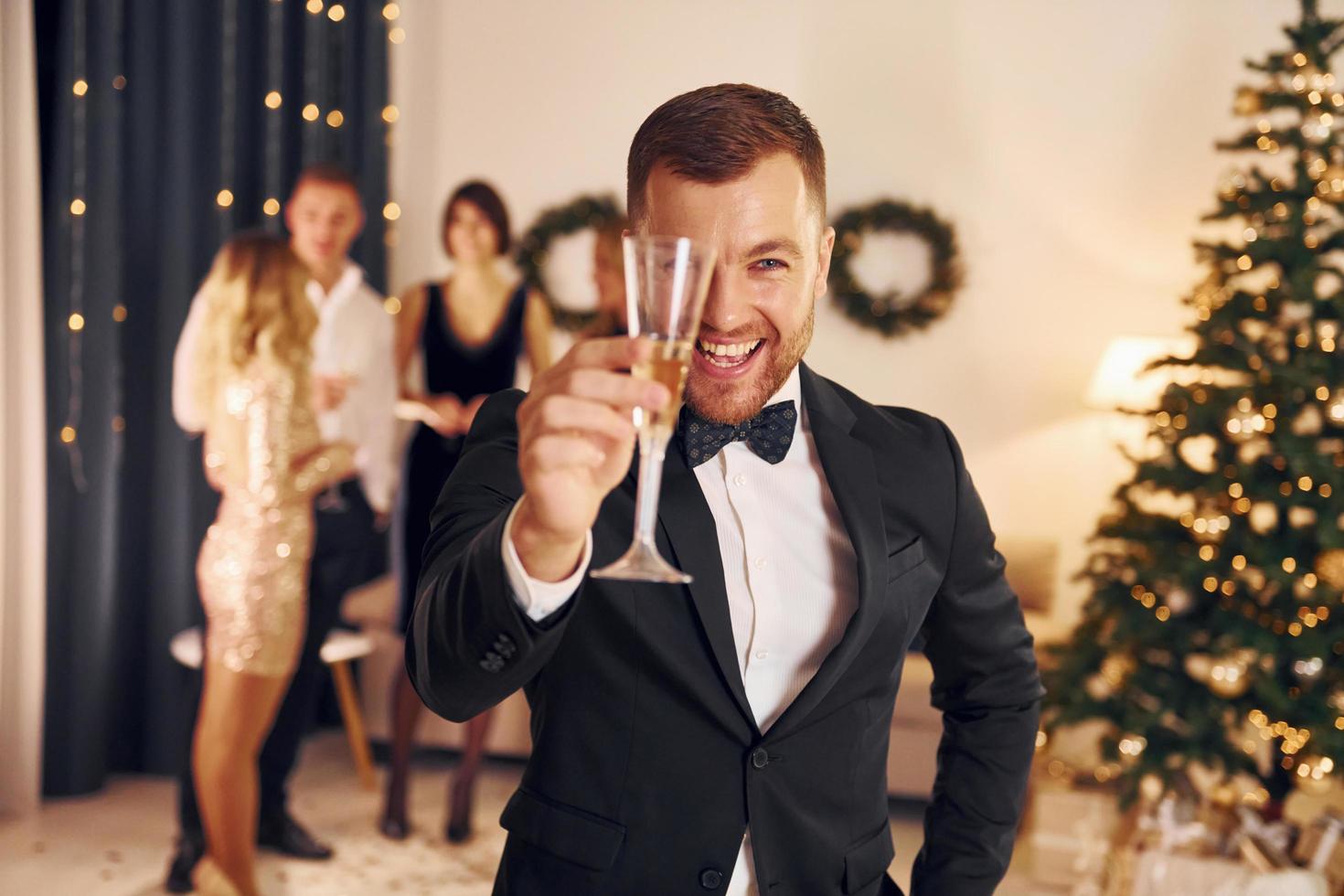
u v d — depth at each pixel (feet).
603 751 3.67
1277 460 11.74
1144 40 16.14
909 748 13.26
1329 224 11.85
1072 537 16.52
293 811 12.94
